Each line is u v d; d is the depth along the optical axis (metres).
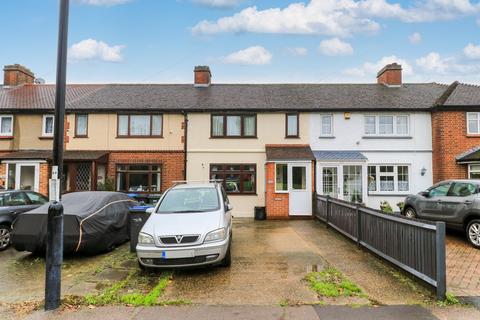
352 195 15.05
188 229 6.32
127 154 16.25
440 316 4.40
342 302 4.93
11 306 4.95
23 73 20.55
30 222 7.69
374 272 6.35
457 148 14.91
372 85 19.22
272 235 10.46
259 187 15.84
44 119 16.92
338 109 15.88
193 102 16.78
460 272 6.38
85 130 16.48
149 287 5.74
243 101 16.83
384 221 7.05
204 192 8.07
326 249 8.41
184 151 16.12
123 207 9.34
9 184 15.61
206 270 6.64
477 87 16.75
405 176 15.89
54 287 4.85
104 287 5.75
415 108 15.63
